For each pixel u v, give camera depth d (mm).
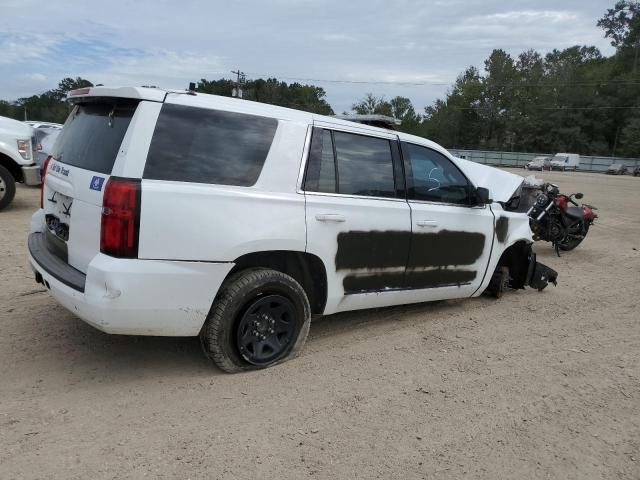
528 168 68062
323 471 2928
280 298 4004
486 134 100062
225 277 3686
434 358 4531
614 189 30188
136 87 3514
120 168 3355
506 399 3865
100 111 3867
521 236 6137
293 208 3932
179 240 3434
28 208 10703
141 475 2807
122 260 3314
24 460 2865
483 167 7664
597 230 13000
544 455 3201
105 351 4246
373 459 3062
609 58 98188
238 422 3357
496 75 98500
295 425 3363
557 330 5414
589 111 84375
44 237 4379
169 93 3578
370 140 4574
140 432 3186
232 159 3709
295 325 4156
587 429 3520
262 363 4047
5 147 9992
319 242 4105
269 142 3881
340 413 3539
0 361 3965
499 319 5664
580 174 59125
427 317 5598
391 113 97125
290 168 3961
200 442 3123
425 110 106625
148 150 3412
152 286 3379
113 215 3295
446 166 5242
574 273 8188
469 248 5418
